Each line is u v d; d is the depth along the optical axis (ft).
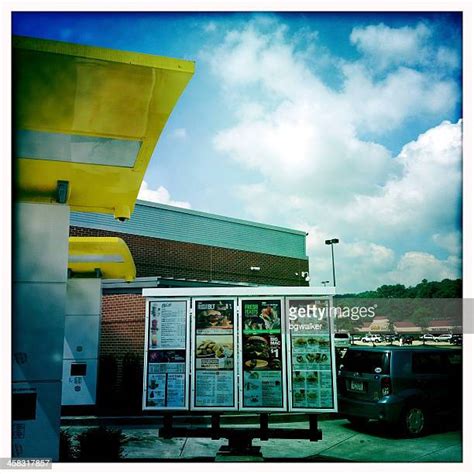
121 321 44.70
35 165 22.95
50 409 21.13
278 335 24.97
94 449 22.97
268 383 24.41
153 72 18.93
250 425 34.58
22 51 18.38
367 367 30.53
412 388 29.55
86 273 44.65
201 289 25.67
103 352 44.19
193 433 24.13
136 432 32.17
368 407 29.55
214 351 25.07
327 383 24.22
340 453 25.91
